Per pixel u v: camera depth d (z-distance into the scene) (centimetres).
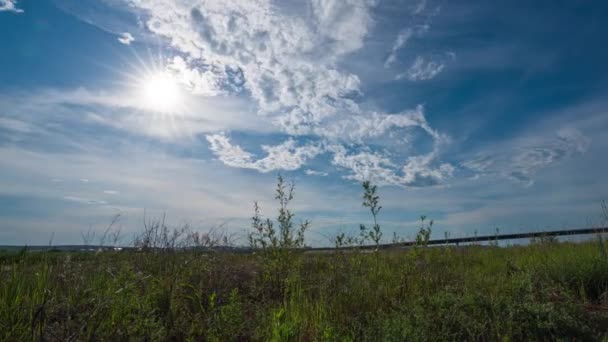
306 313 492
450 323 423
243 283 616
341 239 736
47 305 413
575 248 862
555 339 402
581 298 538
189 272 568
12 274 487
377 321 435
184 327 425
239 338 422
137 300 413
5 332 355
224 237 763
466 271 708
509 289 527
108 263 588
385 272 655
